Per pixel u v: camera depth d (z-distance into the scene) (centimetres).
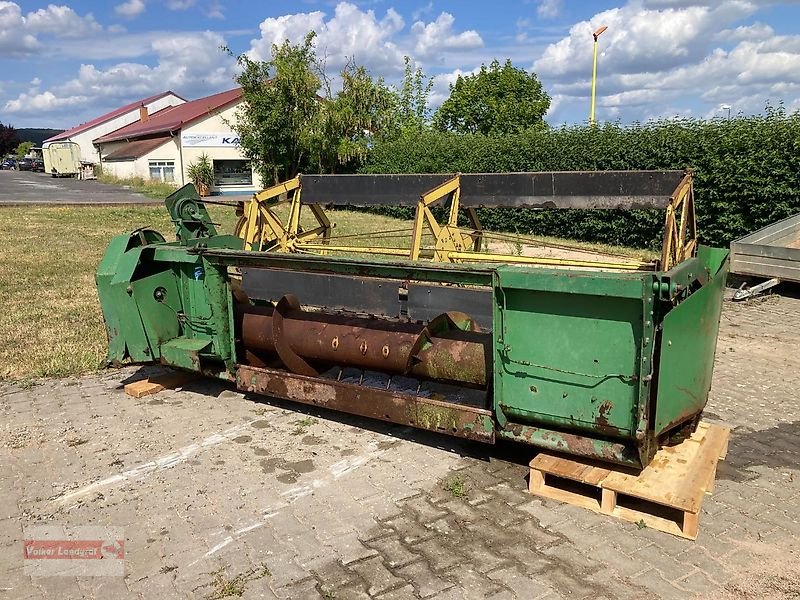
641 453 332
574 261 621
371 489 382
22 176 5066
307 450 435
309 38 2712
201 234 595
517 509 360
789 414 501
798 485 386
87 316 803
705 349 362
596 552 319
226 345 502
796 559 312
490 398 409
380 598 287
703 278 392
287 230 761
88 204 2414
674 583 295
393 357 430
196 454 430
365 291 454
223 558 317
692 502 324
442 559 314
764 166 1177
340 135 2745
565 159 1628
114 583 299
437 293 430
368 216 2231
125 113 5272
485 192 680
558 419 356
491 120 3975
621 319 324
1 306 855
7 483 393
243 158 3400
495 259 651
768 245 936
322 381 448
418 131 3297
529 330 353
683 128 1361
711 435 398
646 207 606
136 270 526
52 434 463
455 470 405
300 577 302
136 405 520
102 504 368
